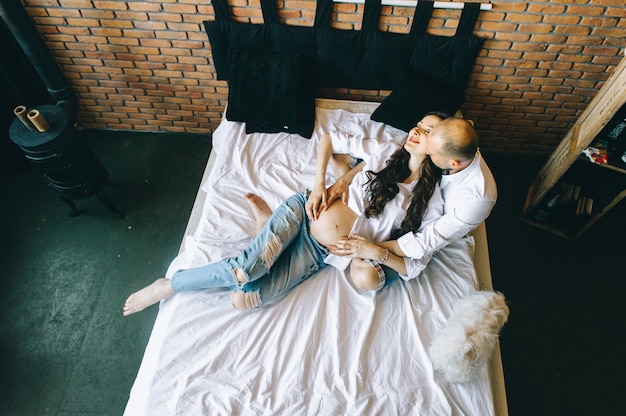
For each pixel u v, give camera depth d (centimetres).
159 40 230
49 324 205
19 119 191
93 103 268
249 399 142
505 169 274
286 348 153
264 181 204
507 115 260
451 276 174
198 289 169
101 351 199
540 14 204
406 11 209
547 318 214
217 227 186
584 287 224
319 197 174
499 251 235
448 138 133
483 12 205
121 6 213
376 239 170
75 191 217
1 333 202
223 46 227
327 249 173
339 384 145
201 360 151
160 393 144
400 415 140
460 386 146
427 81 229
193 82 253
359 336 157
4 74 221
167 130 286
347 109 243
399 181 162
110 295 215
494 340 150
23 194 248
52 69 220
